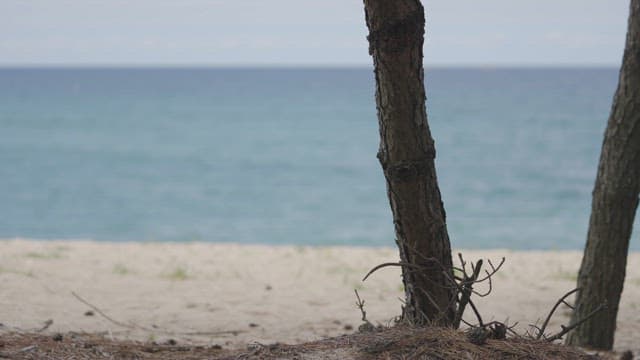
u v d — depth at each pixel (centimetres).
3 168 8056
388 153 993
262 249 3081
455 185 6881
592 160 8562
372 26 962
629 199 1501
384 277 2445
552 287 2269
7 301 1798
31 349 1002
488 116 15425
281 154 9431
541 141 10594
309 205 5956
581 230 4841
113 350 1049
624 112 1491
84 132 12112
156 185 7038
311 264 2711
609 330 1519
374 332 927
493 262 2795
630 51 1480
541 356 862
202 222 5241
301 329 1688
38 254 2652
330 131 12488
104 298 1955
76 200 6162
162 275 2341
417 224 1005
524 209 5675
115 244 3102
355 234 4775
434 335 883
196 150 9844
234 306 1934
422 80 979
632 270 2639
